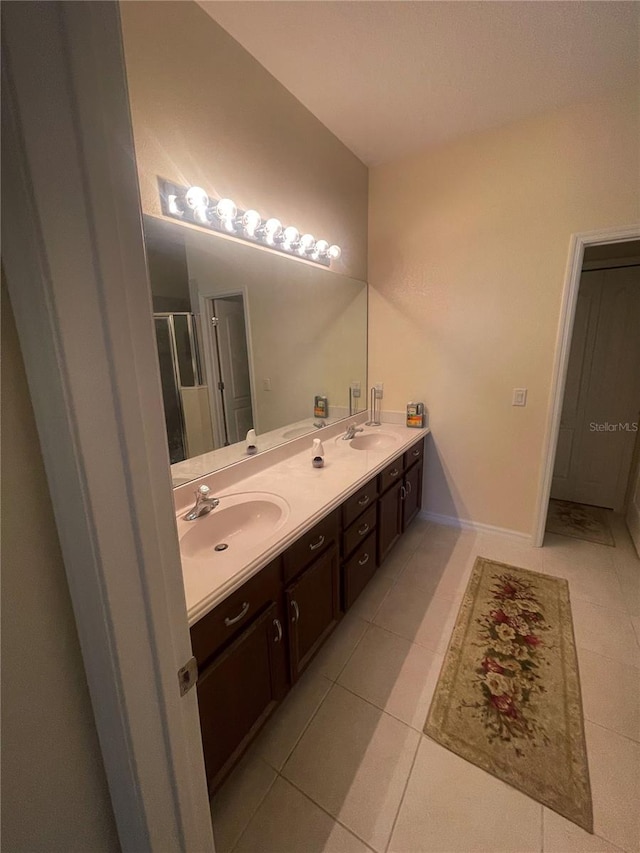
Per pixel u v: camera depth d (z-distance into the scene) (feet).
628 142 5.98
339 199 7.45
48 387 1.32
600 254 8.66
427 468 9.05
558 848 3.26
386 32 4.68
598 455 9.82
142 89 3.89
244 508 4.89
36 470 1.42
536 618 5.96
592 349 9.43
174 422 4.77
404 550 8.02
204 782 2.20
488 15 4.43
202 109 4.53
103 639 1.55
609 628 5.72
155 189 4.16
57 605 1.54
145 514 1.60
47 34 1.15
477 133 7.05
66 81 1.20
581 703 4.54
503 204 7.09
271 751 4.10
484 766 3.90
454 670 5.05
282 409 6.74
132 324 1.48
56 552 1.51
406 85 5.69
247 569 3.43
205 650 3.13
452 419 8.50
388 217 8.33
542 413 7.51
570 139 6.35
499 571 7.20
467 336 7.95
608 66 5.32
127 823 1.84
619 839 3.29
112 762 1.75
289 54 5.07
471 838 3.34
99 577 1.47
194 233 4.73
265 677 3.92
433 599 6.48
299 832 3.42
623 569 7.19
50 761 1.59
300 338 6.98
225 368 5.49
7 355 1.32
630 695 4.64
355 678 4.98
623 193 6.15
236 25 4.57
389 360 8.97
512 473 8.07
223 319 5.37
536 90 5.85
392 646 5.49
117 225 1.39
